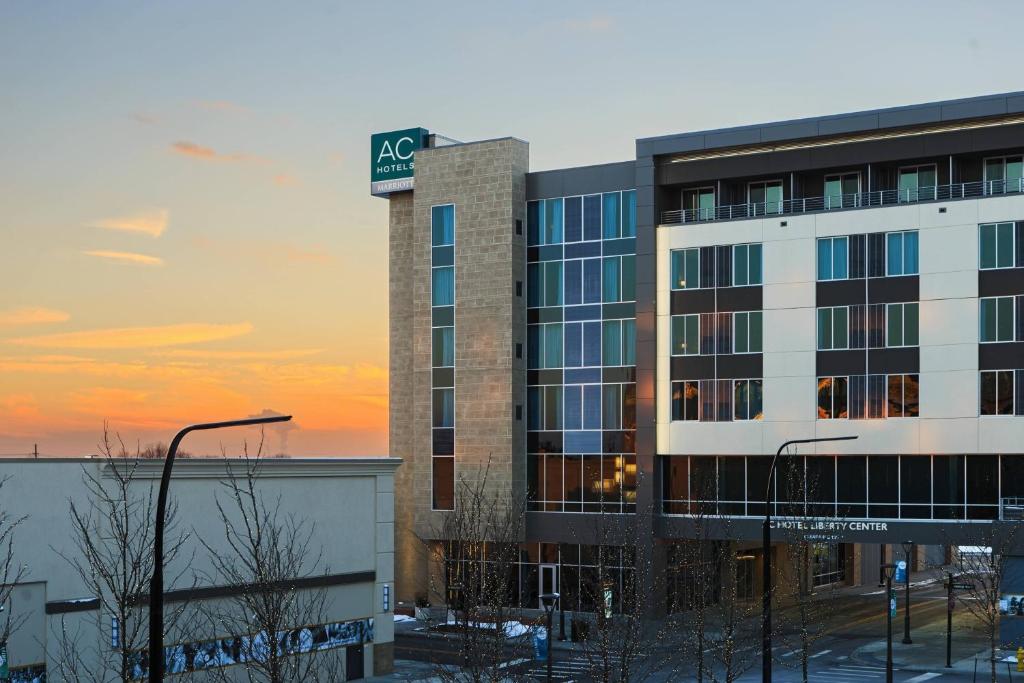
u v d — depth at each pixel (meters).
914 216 67.12
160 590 26.62
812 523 63.28
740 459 71.75
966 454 65.50
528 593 75.94
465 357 78.38
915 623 71.75
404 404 82.00
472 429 77.81
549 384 77.31
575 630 64.19
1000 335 64.81
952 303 66.00
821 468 69.50
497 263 77.62
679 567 64.56
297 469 50.31
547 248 77.75
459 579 61.03
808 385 69.38
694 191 75.00
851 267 68.69
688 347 72.69
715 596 70.19
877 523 67.00
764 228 70.94
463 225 78.88
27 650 41.16
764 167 71.31
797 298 69.94
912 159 68.00
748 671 57.06
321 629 51.19
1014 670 56.72
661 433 73.12
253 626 43.22
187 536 43.50
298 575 50.00
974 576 62.56
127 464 41.28
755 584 78.44
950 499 66.06
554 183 77.62
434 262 79.81
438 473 79.00
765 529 39.88
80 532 42.44
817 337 69.31
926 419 66.25
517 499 75.81
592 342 76.12
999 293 64.94
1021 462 64.62
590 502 75.50
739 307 71.44
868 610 77.75
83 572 39.41
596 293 76.12
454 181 79.31
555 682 52.81
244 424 27.42
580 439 76.12
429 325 79.81
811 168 70.06
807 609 61.44
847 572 90.94
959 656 60.66
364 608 53.59
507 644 61.06
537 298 78.00
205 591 45.88
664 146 73.00
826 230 69.38
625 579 71.44
